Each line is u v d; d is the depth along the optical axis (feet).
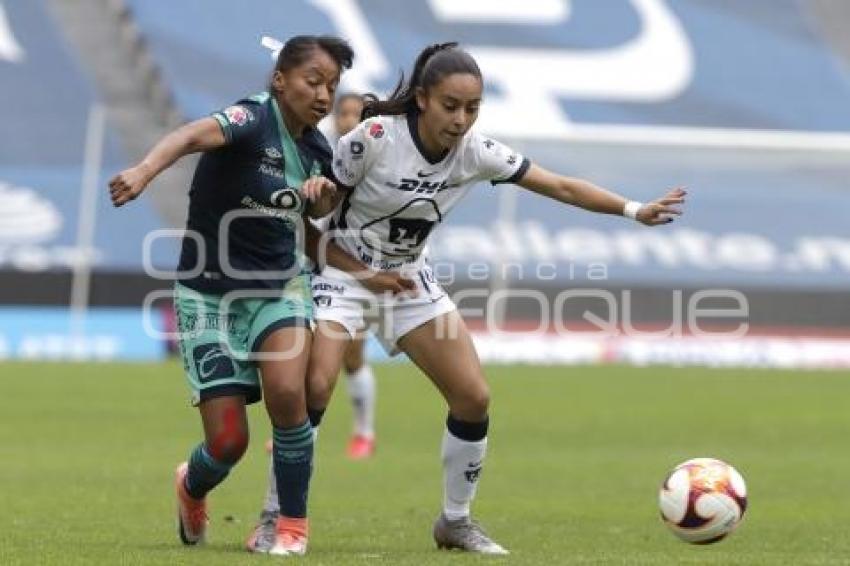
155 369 314.35
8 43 432.25
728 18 460.55
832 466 193.16
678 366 338.95
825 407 268.21
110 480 167.63
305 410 104.99
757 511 148.77
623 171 399.03
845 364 354.95
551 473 183.32
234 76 431.43
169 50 435.12
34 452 196.75
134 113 421.18
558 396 277.85
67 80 426.51
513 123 430.61
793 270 377.50
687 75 447.83
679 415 254.06
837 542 124.77
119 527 127.44
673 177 398.21
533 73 442.91
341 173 107.86
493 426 236.84
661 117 439.22
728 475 108.06
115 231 374.84
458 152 107.76
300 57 103.14
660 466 191.62
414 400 271.69
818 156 401.29
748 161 400.67
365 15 447.01
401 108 106.63
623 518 142.10
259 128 104.01
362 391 198.70
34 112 414.62
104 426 227.81
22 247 370.32
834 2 467.52
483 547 112.57
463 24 450.71
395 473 180.96
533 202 385.29
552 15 454.81
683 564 104.94
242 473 177.68
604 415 252.62
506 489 167.12
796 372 329.93
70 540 116.98
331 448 209.46
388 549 114.32
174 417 240.32
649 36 453.58
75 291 351.67
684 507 107.04
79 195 386.32
